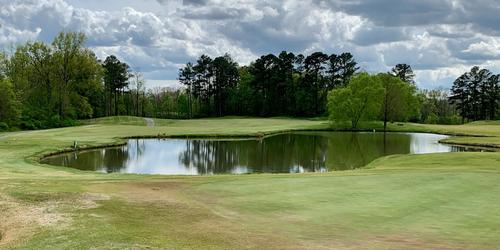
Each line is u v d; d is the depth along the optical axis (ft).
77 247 40.29
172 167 143.33
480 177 80.74
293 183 75.72
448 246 42.11
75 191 64.75
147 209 55.62
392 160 139.85
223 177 86.38
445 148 202.69
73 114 339.57
